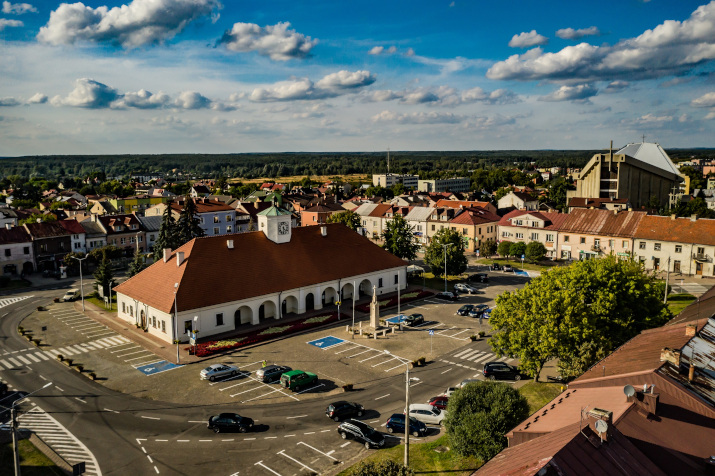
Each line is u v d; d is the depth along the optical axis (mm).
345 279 87938
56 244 123125
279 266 82062
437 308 86875
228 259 77938
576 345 47750
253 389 55156
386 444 43719
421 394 53750
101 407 50969
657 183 172875
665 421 27156
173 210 147875
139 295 75000
